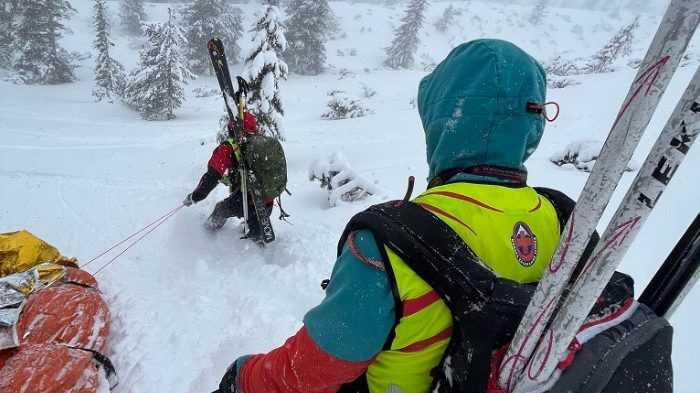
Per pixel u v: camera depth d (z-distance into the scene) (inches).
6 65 1418.6
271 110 372.2
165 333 107.1
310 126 585.6
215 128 644.7
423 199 31.0
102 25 1187.9
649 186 20.5
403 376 28.7
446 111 31.9
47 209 199.9
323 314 28.3
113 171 305.0
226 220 176.6
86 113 951.0
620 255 21.3
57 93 1245.1
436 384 27.1
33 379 74.4
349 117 741.3
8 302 90.9
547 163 279.1
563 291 24.0
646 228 161.3
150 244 159.8
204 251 156.4
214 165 138.9
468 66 31.2
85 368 82.3
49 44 1362.0
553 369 23.5
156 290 127.6
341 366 28.6
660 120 345.7
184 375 95.3
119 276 135.1
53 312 91.3
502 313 24.3
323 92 1268.5
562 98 537.3
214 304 120.4
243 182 145.6
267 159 144.9
